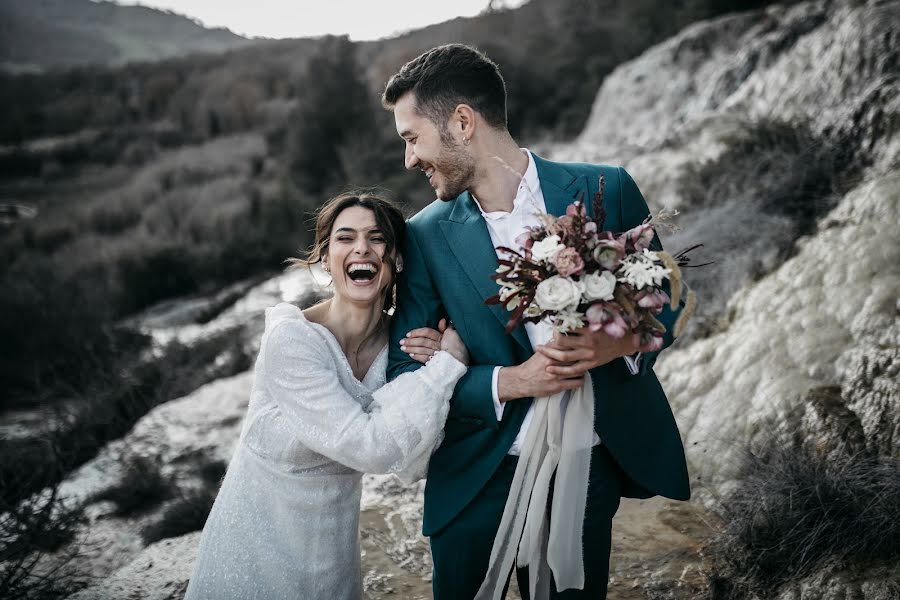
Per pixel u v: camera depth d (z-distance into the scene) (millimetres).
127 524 4617
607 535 2166
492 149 2086
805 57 6402
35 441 5746
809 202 4840
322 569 2156
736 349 3943
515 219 2092
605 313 1728
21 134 36031
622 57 15562
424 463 2176
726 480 3342
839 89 5656
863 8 5832
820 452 3059
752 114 6648
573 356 1854
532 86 16781
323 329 2125
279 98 31594
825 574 2426
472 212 2146
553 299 1697
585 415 2006
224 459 5281
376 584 3016
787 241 4578
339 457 1978
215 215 15047
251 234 13617
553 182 2113
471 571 2152
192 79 39250
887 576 2314
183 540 3803
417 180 14391
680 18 13664
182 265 12875
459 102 2027
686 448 3666
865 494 2631
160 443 5695
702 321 4516
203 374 7461
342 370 2135
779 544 2662
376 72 21453
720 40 9664
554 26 20438
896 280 3584
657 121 9648
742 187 5512
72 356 8086
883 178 4254
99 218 18672
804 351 3602
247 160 22141
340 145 16016
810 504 2719
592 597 2162
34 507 4461
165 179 22156
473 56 2070
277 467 2109
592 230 1752
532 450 2037
